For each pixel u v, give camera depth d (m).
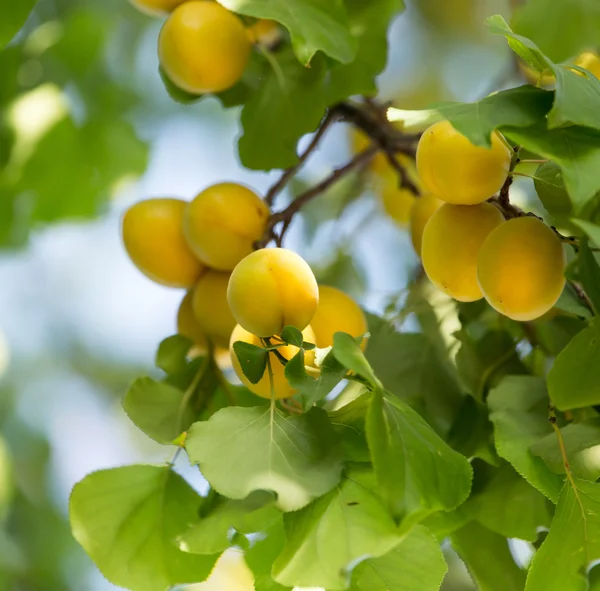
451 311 1.16
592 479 1.06
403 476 1.01
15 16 1.21
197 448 1.04
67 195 1.46
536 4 1.25
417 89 1.88
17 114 1.35
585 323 1.12
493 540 1.12
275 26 1.17
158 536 1.09
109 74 1.47
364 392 1.07
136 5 1.17
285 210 1.14
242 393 1.15
